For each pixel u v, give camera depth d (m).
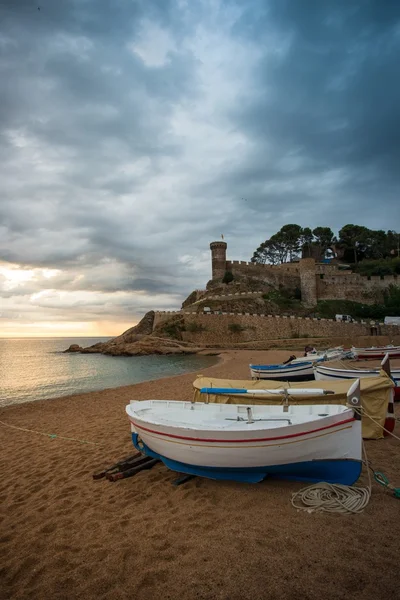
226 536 4.58
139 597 3.63
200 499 5.71
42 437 11.05
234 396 9.00
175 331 58.91
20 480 7.48
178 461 6.32
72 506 5.95
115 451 8.78
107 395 18.86
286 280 78.88
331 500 5.16
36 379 29.62
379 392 8.40
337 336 54.56
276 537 4.47
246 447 5.59
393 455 7.23
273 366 19.28
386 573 3.73
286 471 5.77
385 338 47.94
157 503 5.75
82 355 59.62
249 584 3.69
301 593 3.52
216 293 72.12
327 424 5.46
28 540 4.95
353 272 75.44
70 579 4.01
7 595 3.82
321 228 90.50
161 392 18.52
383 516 4.87
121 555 4.36
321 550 4.16
